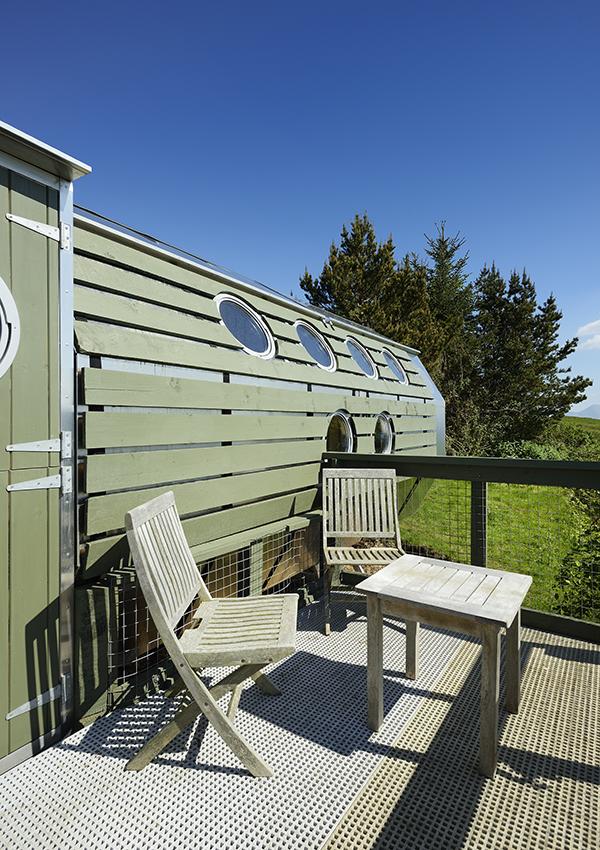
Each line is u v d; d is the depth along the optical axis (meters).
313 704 2.46
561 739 2.16
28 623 2.07
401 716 2.34
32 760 2.02
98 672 2.35
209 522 3.07
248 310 4.18
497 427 19.06
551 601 4.07
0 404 1.97
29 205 2.09
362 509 3.72
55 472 2.18
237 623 2.18
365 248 16.77
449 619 2.02
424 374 8.68
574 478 3.15
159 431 2.70
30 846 1.58
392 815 1.72
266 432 3.68
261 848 1.57
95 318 2.52
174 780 1.90
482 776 1.92
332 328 5.91
